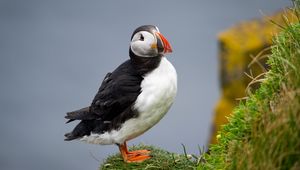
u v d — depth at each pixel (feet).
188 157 18.92
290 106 13.19
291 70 14.30
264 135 13.50
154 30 18.35
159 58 18.33
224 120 29.55
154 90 18.04
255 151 13.52
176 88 18.61
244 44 29.27
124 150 19.19
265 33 29.37
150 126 18.84
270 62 16.46
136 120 18.38
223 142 15.84
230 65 29.53
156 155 19.19
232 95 29.60
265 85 15.70
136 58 18.39
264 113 14.29
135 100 18.16
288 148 12.96
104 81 19.12
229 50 29.71
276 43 16.05
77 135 19.54
